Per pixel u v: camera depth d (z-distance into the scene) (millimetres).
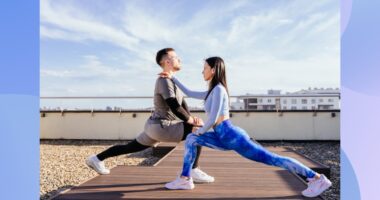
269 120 9242
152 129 2969
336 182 4180
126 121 9516
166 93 2893
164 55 3000
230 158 4676
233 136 2553
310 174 2506
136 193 2607
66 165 5488
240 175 3322
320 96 9234
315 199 2455
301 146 8258
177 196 2525
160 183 2939
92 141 9359
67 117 9609
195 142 2678
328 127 9102
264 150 2551
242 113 9273
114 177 3160
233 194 2590
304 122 9172
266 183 2957
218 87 2580
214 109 2549
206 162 4281
